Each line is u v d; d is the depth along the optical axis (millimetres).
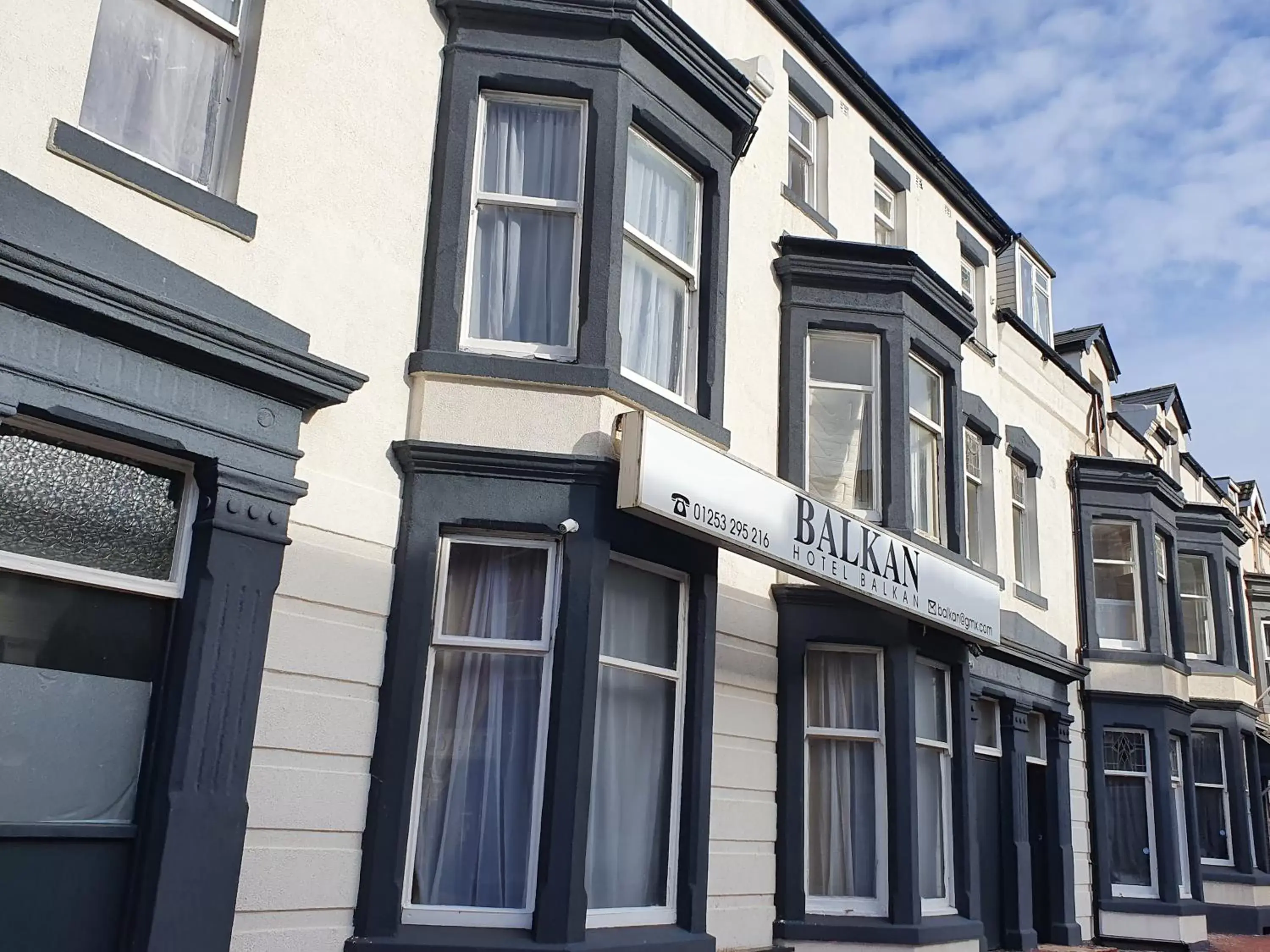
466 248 8070
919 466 12211
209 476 6270
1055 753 15461
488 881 7340
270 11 7148
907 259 11461
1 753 5473
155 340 5898
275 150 7000
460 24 8391
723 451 8414
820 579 9336
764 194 11281
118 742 5922
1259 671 25016
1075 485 17562
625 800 8172
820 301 11336
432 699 7523
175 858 5754
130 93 6500
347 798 6848
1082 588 17125
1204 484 26375
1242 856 19266
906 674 10688
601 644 8039
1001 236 16250
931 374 12508
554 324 8297
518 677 7695
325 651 6832
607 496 7840
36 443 5797
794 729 10242
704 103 9383
